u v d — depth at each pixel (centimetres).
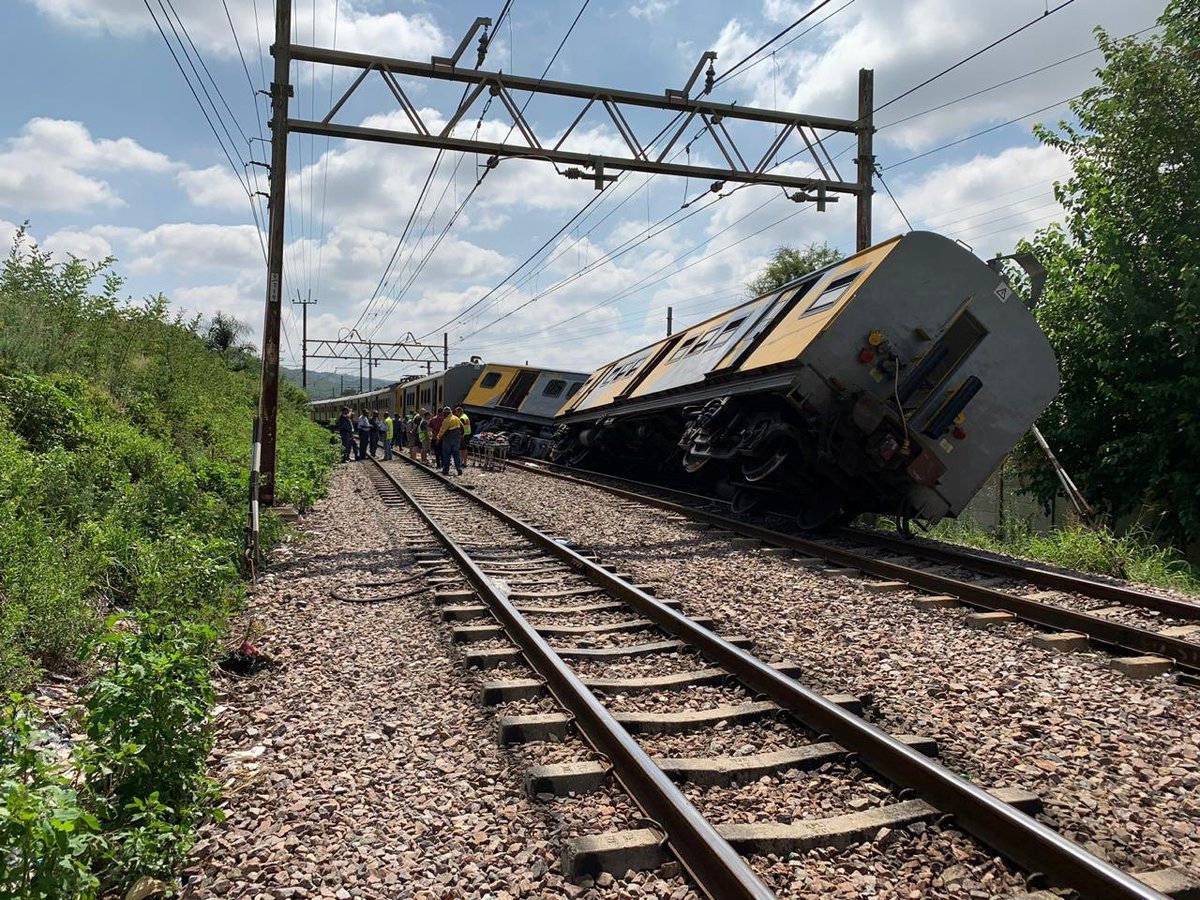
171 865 300
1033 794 343
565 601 735
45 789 246
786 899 279
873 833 319
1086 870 267
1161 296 1277
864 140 1545
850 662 537
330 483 2014
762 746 409
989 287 988
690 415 1403
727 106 1409
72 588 532
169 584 602
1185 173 1284
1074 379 1380
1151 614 660
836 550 898
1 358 972
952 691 480
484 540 1094
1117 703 461
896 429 970
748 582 794
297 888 290
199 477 1045
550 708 464
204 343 2181
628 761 361
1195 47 1271
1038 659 542
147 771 323
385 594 775
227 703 483
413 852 317
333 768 395
